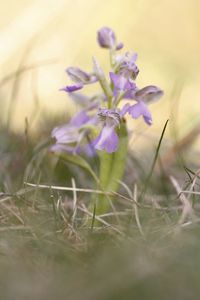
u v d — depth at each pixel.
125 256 0.42
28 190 0.51
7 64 0.74
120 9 0.93
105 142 0.49
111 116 0.49
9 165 0.58
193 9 0.98
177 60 0.93
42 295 0.40
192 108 0.75
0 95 0.71
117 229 0.47
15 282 0.41
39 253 0.45
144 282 0.40
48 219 0.48
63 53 0.77
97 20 0.93
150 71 0.90
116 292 0.39
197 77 0.87
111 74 0.49
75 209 0.49
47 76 0.76
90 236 0.46
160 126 0.72
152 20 0.98
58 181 0.57
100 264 0.42
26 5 0.93
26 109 0.73
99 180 0.51
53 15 0.77
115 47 0.52
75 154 0.52
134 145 0.65
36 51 0.76
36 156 0.57
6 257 0.44
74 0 0.79
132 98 0.50
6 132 0.61
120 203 0.53
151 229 0.47
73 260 0.43
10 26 0.76
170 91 0.82
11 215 0.49
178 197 0.50
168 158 0.59
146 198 0.53
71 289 0.40
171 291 0.40
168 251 0.44
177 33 0.97
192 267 0.41
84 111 0.54
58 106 0.73
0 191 0.53
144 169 0.58
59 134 0.52
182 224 0.47
